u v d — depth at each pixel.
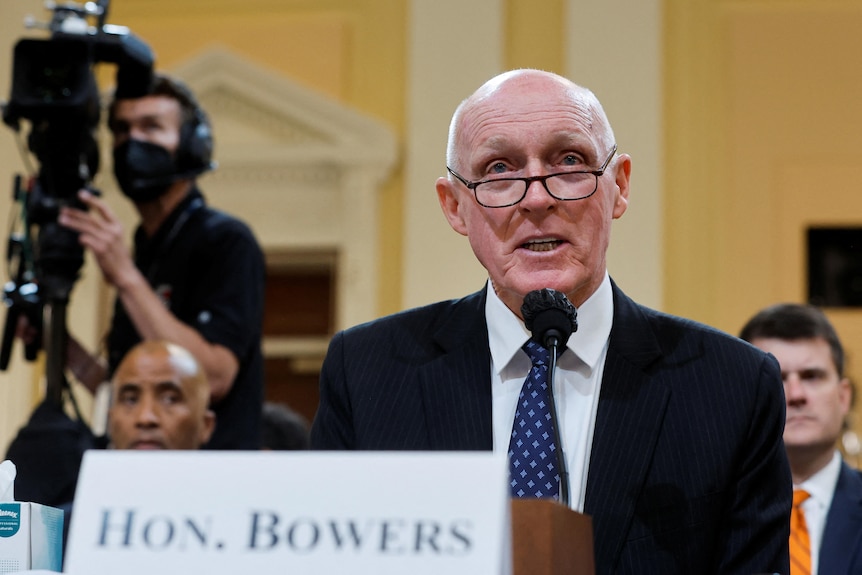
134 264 4.57
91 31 4.18
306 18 7.94
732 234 7.38
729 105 7.50
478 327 2.78
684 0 7.61
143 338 4.55
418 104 7.70
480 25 7.69
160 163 4.54
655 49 7.49
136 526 1.74
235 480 1.75
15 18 7.79
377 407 2.73
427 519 1.69
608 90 7.48
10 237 4.41
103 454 1.78
